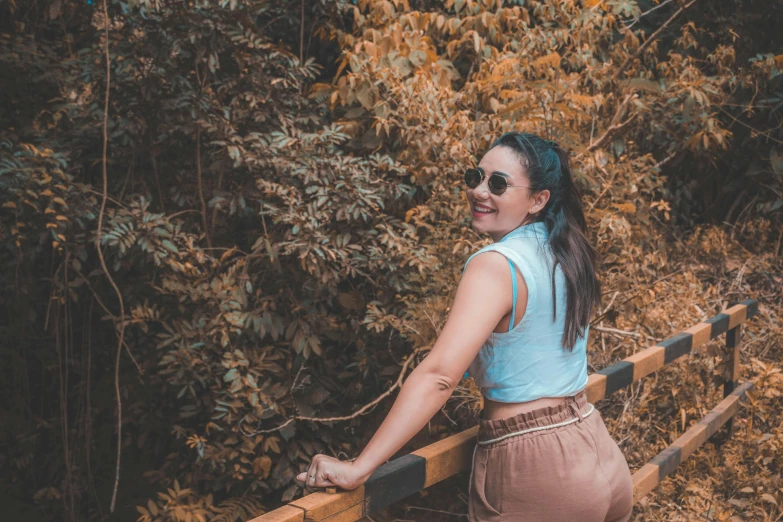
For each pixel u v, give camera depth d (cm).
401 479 158
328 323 377
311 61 397
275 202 377
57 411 466
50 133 421
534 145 158
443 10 532
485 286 142
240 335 363
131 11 355
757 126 607
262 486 369
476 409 343
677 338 293
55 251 393
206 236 384
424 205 385
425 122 391
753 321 511
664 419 399
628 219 456
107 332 440
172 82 360
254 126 398
